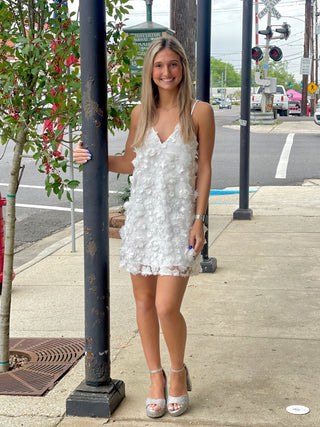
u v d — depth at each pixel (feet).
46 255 24.59
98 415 11.06
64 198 38.37
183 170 10.62
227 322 15.85
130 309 17.31
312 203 34.47
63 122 13.56
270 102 103.65
